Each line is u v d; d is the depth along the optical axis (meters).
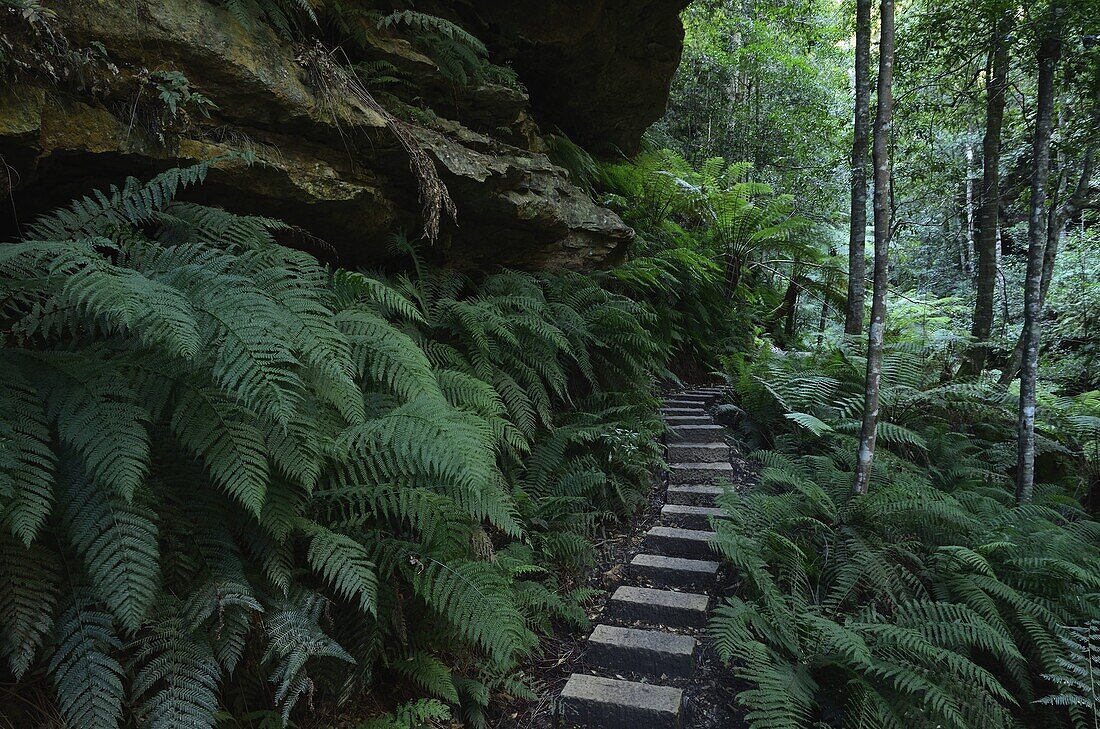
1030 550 4.16
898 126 8.66
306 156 3.33
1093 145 6.69
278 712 2.23
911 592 3.95
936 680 3.11
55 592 1.87
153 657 2.01
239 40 2.96
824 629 3.13
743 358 8.19
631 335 5.81
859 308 7.83
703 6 12.84
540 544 3.99
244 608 2.11
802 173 13.66
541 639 3.54
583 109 7.84
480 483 2.35
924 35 6.89
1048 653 3.42
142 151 2.65
